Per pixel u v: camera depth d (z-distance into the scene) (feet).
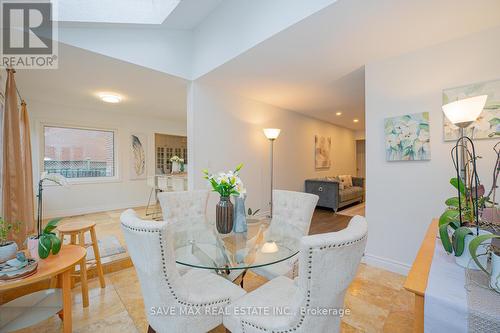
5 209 7.13
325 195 17.99
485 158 6.26
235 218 6.04
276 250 5.10
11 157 7.27
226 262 4.58
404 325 5.29
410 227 7.63
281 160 15.98
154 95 13.24
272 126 15.11
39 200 5.50
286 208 7.28
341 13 5.76
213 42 9.25
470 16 5.79
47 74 10.00
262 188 14.46
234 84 11.03
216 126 11.61
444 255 3.56
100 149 17.30
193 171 10.73
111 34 8.47
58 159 15.47
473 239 2.84
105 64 9.04
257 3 7.34
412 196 7.58
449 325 2.39
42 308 4.80
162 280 3.44
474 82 6.48
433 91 7.16
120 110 17.10
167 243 3.39
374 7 5.52
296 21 6.17
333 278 2.93
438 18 5.89
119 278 7.60
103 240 10.48
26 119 9.00
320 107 15.61
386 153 8.04
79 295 6.56
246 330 3.59
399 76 7.84
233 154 12.50
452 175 6.84
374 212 8.40
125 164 18.25
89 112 16.46
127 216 3.81
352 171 25.80
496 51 6.19
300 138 17.80
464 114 4.20
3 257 4.57
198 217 7.57
